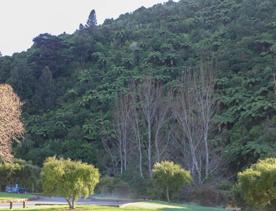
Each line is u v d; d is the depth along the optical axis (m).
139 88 55.16
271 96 54.38
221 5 92.94
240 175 23.00
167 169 34.88
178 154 48.16
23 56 88.56
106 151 58.22
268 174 22.14
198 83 47.69
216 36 77.00
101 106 69.56
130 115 54.34
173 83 62.56
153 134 52.56
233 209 25.69
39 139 65.50
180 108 46.41
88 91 74.19
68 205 25.70
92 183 24.14
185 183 35.22
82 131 64.19
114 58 83.50
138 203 29.06
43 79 78.50
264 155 42.72
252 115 51.78
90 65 85.44
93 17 106.19
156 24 95.44
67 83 80.56
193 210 25.75
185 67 67.25
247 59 65.06
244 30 73.12
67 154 59.41
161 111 50.06
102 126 63.53
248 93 57.22
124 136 52.75
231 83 60.84
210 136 49.22
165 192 35.78
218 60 66.88
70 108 71.94
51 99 76.38
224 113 55.31
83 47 88.62
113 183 41.81
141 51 82.69
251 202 22.64
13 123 36.97
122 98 59.12
